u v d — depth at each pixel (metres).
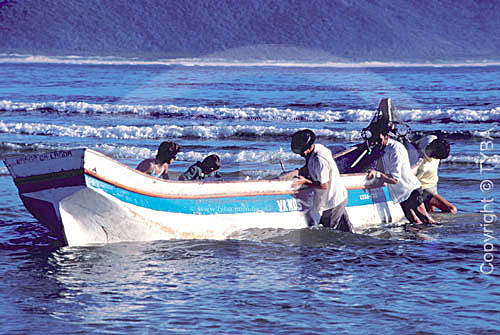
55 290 20.39
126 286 20.81
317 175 26.59
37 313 18.19
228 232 27.06
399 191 30.73
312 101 105.25
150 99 109.62
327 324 17.36
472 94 117.44
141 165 27.47
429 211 34.19
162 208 25.33
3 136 65.75
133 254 24.62
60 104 89.12
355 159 32.19
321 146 27.03
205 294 20.00
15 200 35.22
